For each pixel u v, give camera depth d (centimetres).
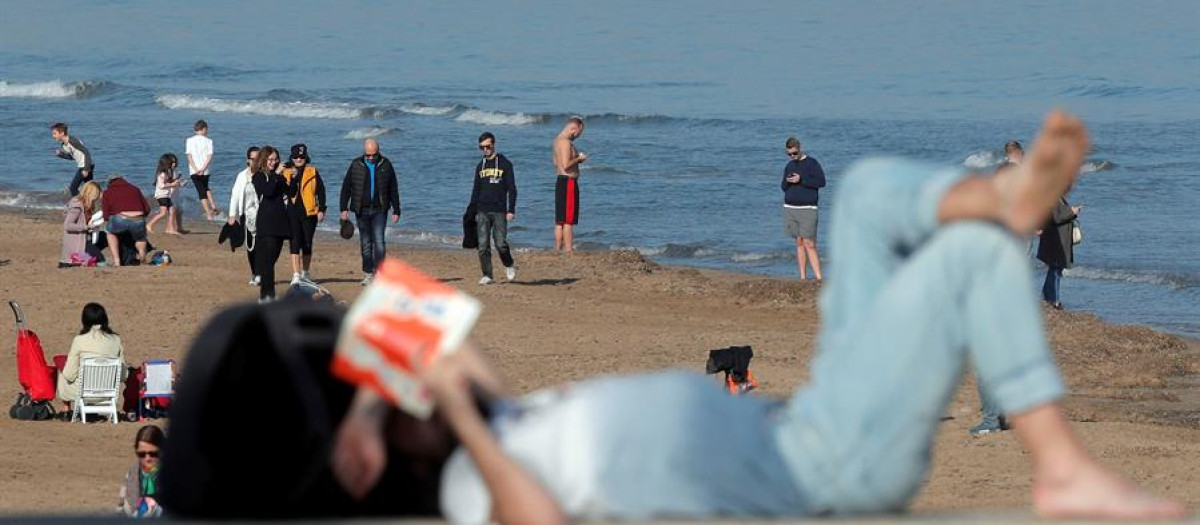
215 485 1278
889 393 1259
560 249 8781
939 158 17262
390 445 1287
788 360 5878
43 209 12012
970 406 5119
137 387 4897
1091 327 6744
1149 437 4862
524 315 6881
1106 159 16212
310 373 1288
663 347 6134
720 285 7762
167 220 10944
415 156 15962
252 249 7056
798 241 8031
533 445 1281
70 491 3809
